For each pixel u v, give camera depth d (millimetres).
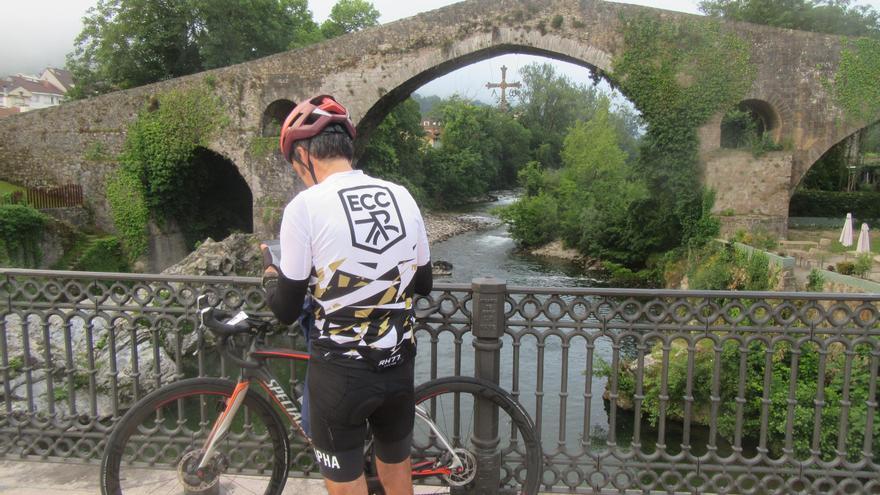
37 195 26266
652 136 25516
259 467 3334
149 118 27609
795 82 24453
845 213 31406
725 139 32062
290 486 3303
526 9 25547
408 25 26266
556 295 3102
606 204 34781
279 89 26844
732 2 35438
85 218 27547
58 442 3502
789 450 3223
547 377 13648
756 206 24562
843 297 3051
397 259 2129
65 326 3434
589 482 3285
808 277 15484
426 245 2322
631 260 30375
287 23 38375
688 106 24656
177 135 27453
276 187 27000
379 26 26359
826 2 33875
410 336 2229
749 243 21297
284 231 2090
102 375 9867
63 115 27984
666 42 24547
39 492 3223
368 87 26688
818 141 24703
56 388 9508
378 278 2094
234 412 2791
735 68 24266
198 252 23797
